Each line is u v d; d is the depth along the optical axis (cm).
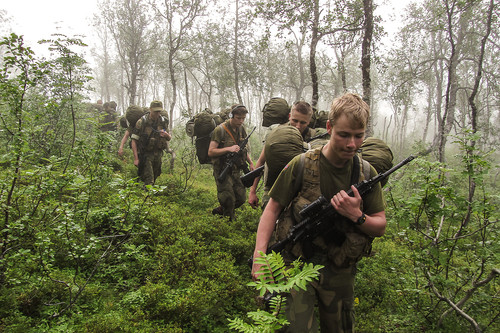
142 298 304
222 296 330
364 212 197
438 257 302
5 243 284
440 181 310
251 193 413
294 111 336
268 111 397
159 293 307
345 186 194
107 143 436
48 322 269
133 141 618
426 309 333
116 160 847
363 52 703
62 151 596
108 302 307
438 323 312
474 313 316
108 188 543
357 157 199
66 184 333
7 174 309
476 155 299
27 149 316
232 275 367
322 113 403
